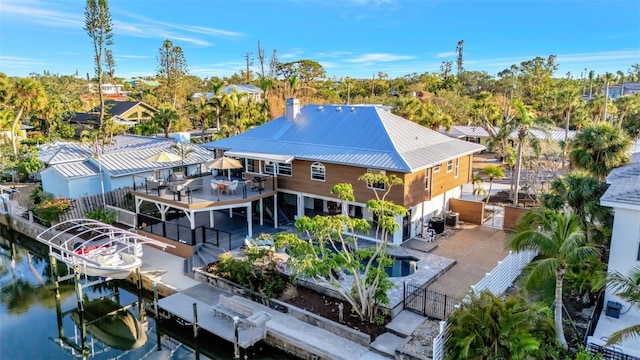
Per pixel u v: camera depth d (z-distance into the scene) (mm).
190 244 24938
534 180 35406
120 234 27531
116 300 22641
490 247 25062
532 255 23531
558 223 13672
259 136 31516
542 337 13383
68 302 22672
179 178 30359
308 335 16703
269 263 20672
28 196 38188
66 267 27047
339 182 26234
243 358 16984
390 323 16766
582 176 20422
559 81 97250
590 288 17562
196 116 68750
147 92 96875
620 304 16562
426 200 26891
